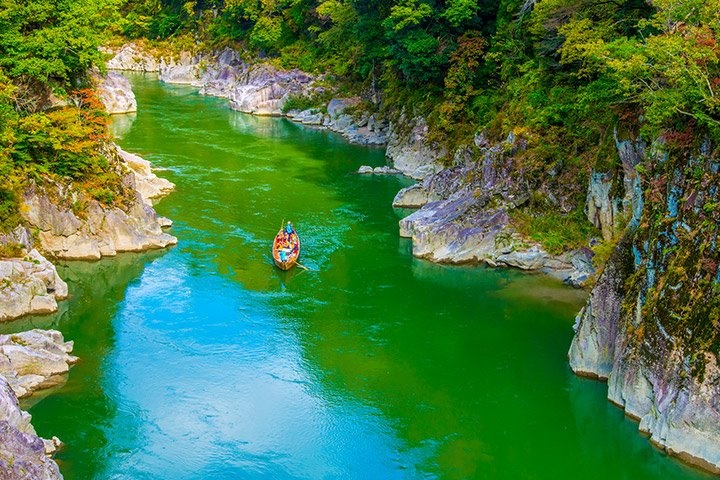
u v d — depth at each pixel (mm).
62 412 28578
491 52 58250
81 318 35938
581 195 42875
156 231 45344
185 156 65812
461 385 31453
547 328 36219
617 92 33500
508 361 33281
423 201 53062
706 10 30391
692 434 25828
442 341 34969
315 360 33094
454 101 59438
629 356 28797
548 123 45562
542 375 32125
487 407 30000
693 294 26312
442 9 62438
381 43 74062
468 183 47688
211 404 29562
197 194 54781
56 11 47688
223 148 69500
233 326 35719
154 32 127375
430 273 42312
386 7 71312
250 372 31922
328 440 27688
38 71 45094
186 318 36312
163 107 90312
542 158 44219
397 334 35562
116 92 84375
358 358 33344
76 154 42781
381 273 42156
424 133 62719
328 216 51156
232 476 25453
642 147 36000
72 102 48719
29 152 41812
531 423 29031
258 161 65188
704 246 26234
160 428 27922
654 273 28172
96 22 50906
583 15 43500
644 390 28125
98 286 39344
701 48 27703
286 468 26062
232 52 109000
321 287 40219
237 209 51844
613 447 27453
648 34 39812
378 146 72688
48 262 37875
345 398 30375
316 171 62500
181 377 31297
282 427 28344
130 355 32844
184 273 41219
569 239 42156
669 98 28438
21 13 45531
